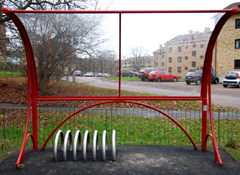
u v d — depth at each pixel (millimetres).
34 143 4168
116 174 3150
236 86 22938
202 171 3254
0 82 15359
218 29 3758
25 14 3941
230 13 3420
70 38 4758
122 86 4898
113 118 7789
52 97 4137
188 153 4027
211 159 3732
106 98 4074
